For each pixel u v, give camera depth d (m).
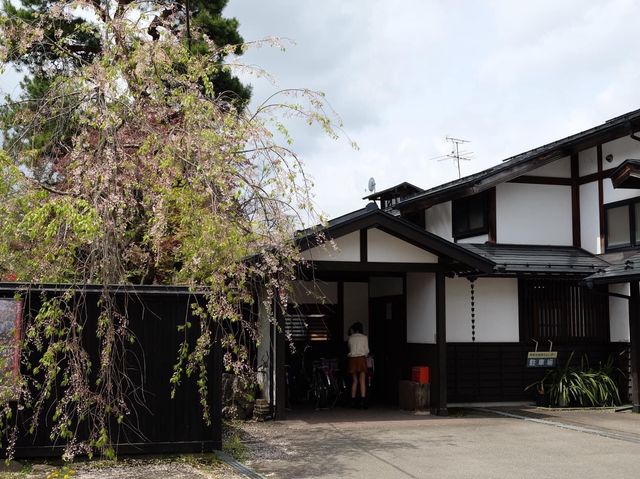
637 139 13.13
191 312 7.68
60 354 7.12
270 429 9.87
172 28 9.03
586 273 12.92
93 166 6.81
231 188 7.26
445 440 8.98
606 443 8.80
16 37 7.81
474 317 13.12
